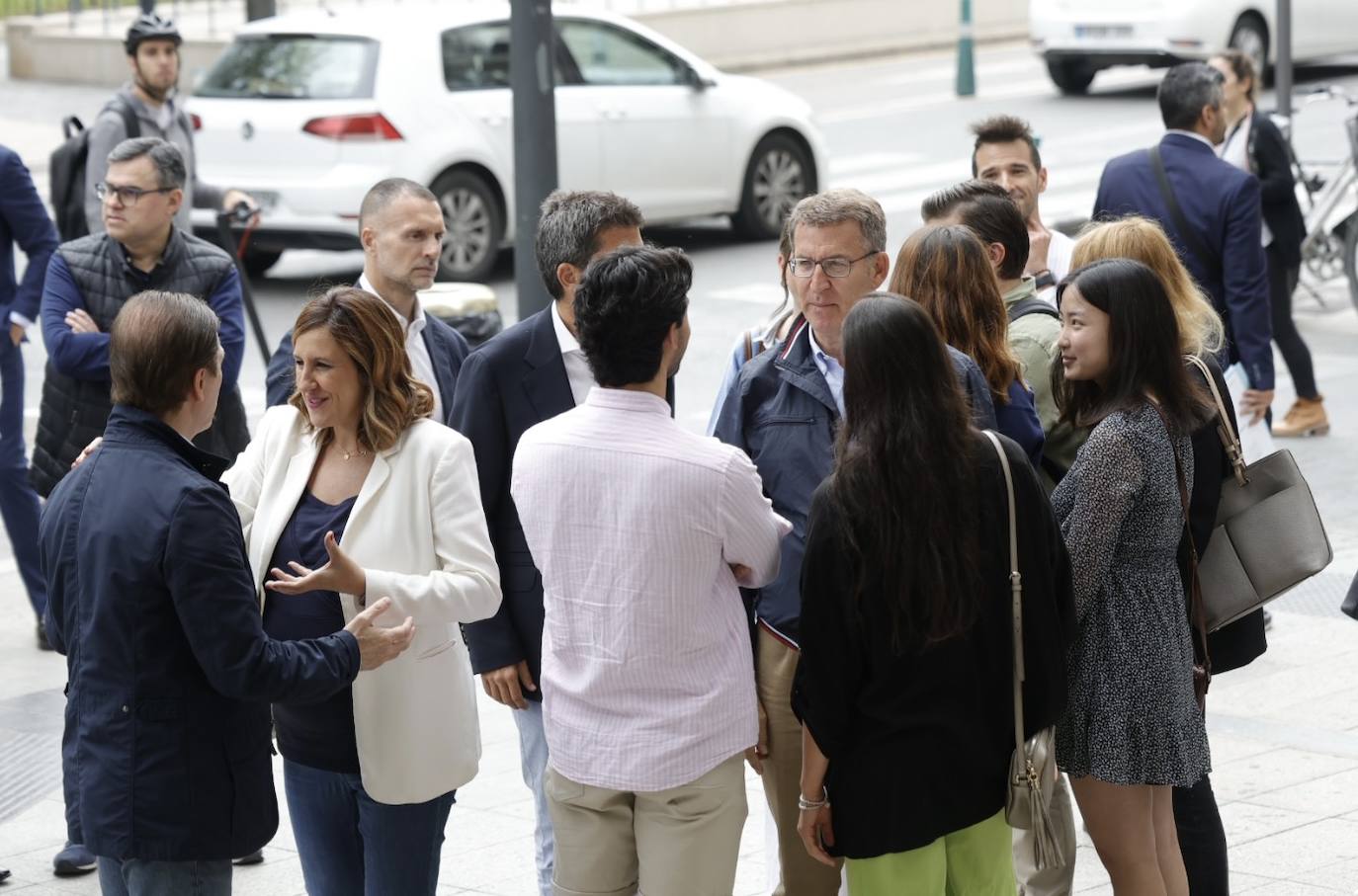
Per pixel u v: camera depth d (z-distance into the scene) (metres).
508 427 4.59
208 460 3.90
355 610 4.18
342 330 4.19
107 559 3.75
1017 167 6.46
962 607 3.64
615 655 3.82
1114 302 4.24
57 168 8.88
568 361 4.61
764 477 4.34
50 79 26.41
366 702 4.21
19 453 7.62
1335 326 13.33
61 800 6.32
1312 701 6.80
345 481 4.30
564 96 14.93
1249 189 6.98
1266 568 4.57
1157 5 22.56
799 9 28.31
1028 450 4.55
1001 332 4.57
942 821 3.81
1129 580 4.27
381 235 5.28
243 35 14.69
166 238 6.43
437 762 4.28
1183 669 4.29
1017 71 27.06
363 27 14.37
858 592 3.66
